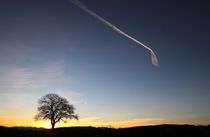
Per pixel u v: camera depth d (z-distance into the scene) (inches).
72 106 3078.2
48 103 3016.7
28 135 2566.4
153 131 2743.6
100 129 2854.3
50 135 2588.6
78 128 2915.8
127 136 2578.7
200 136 2561.5
